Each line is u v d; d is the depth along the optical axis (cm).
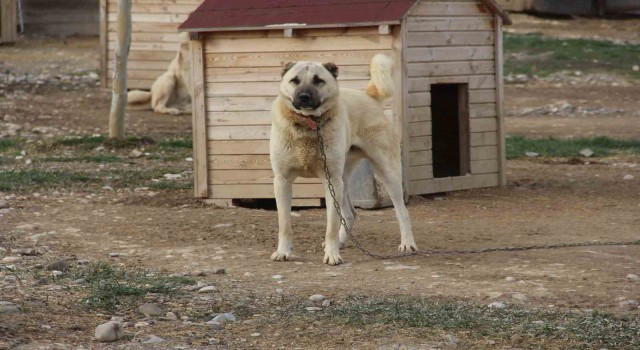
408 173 1205
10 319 651
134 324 667
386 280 802
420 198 1232
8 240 962
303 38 1184
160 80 2109
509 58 2972
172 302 726
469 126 1286
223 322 677
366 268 851
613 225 1061
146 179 1359
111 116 1622
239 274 827
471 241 981
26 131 1772
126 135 1686
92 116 1986
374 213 1148
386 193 1167
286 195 888
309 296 749
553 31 3459
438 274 823
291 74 847
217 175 1220
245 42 1202
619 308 707
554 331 649
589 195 1265
